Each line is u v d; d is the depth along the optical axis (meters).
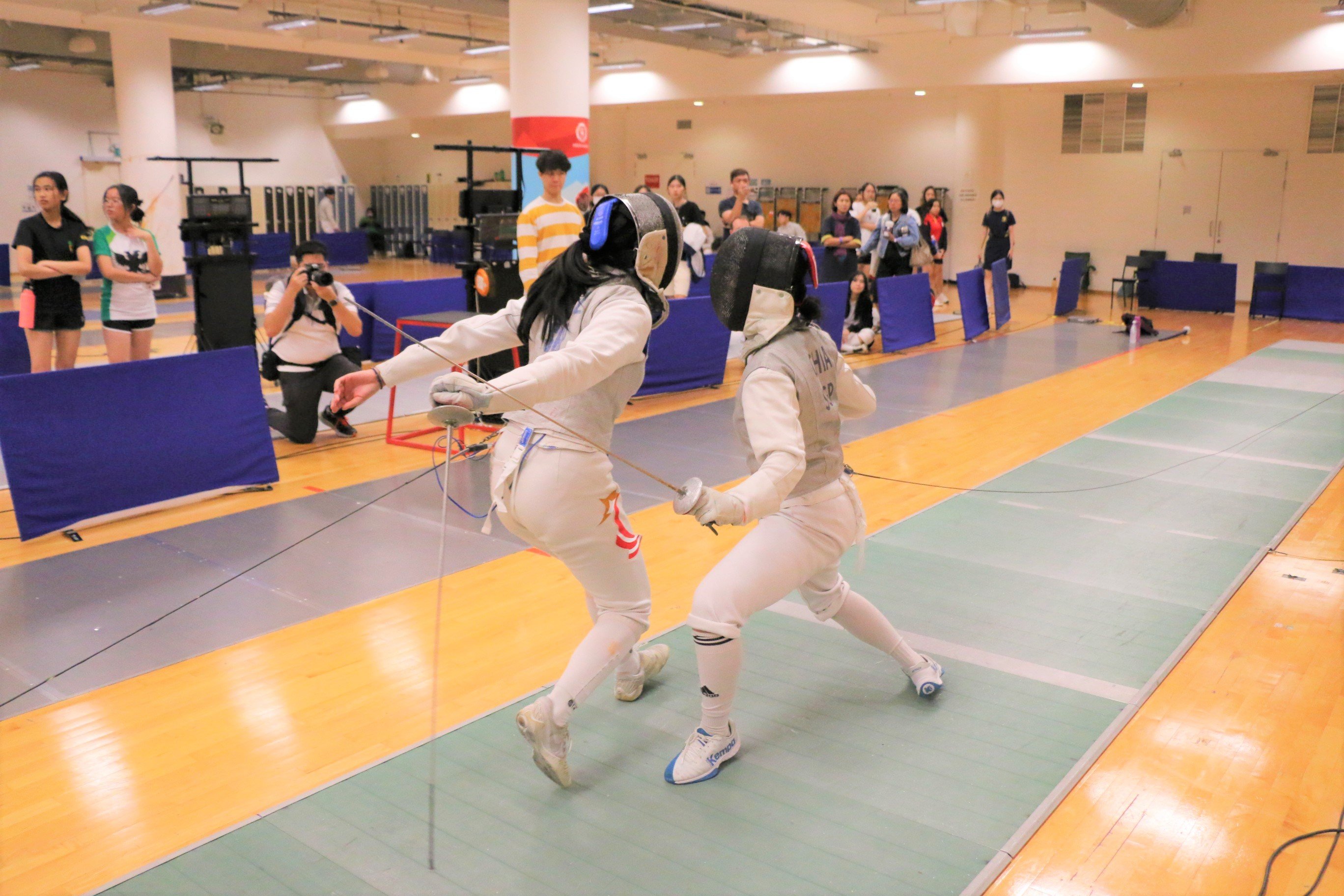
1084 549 4.27
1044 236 16.27
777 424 2.29
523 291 6.85
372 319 8.52
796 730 2.78
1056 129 15.80
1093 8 12.59
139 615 3.57
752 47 14.23
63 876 2.18
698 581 3.93
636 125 20.09
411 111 20.27
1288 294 12.41
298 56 17.77
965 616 3.56
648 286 2.29
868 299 9.91
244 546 4.27
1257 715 2.87
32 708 2.92
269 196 22.03
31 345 6.02
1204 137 14.59
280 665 3.19
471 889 2.11
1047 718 2.84
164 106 14.39
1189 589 3.82
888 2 11.73
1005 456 5.84
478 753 2.67
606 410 2.30
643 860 2.21
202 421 4.87
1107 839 2.29
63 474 4.39
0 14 12.76
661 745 2.70
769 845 2.26
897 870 2.17
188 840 2.31
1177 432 6.45
